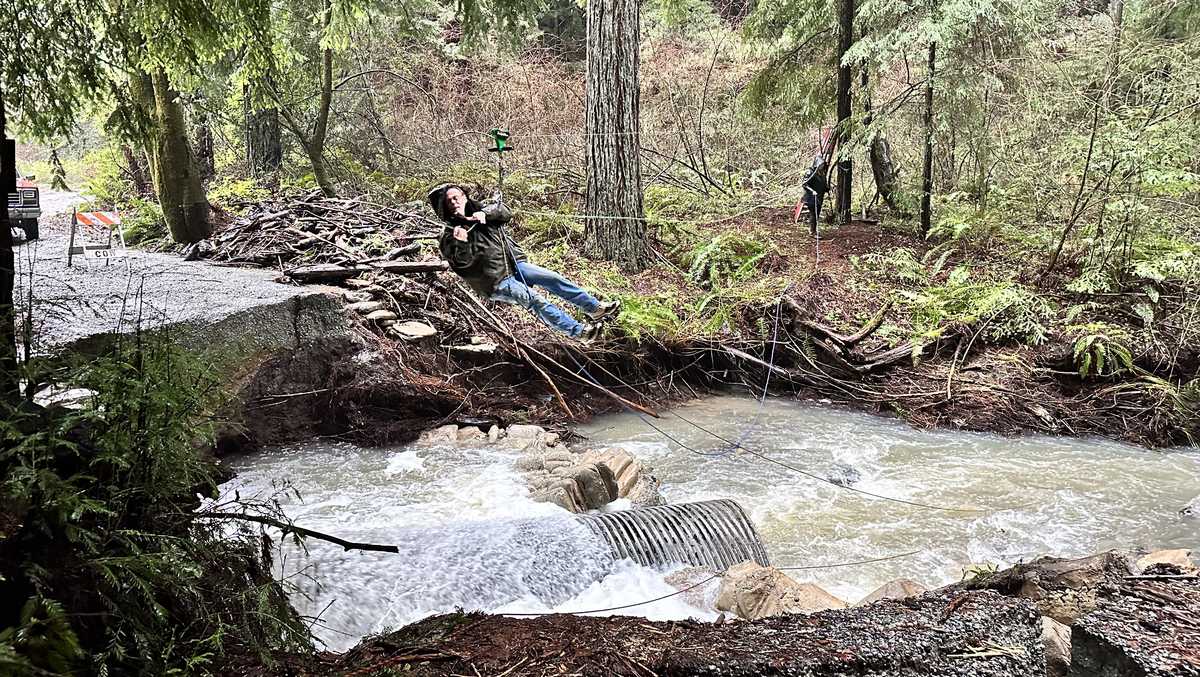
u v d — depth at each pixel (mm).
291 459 7316
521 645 2645
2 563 2262
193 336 6793
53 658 2066
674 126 19062
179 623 2645
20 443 2582
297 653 2758
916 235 13586
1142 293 10656
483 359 9172
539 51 20969
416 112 18703
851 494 7109
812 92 14867
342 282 9555
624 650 2557
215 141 17203
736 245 12625
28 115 4742
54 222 14492
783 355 10398
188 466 3002
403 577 4559
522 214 13656
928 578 5625
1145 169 10438
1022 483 7438
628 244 12414
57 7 4699
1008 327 10328
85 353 5742
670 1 17719
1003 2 12070
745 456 8047
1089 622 2182
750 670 2395
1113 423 9039
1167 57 11570
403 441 7859
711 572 5262
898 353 10133
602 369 9594
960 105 12688
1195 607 2307
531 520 5508
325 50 14219
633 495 6621
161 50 5621
